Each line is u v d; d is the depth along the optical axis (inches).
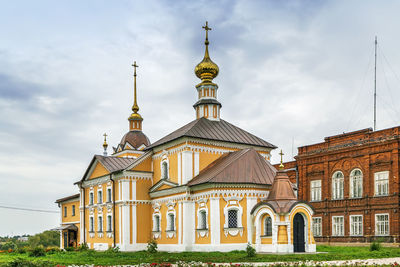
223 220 1625.2
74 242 2511.1
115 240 2070.6
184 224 1769.2
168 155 1968.5
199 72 2183.8
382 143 2119.8
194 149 1863.9
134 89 2930.6
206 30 2229.3
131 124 2891.2
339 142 2385.6
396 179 2041.1
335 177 2385.6
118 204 2066.9
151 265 1167.0
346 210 2281.0
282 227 1509.6
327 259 1282.0
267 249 1536.7
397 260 1259.8
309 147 2561.5
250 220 1622.8
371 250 1579.7
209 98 2132.1
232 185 1636.3
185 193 1786.4
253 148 1985.7
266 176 1691.7
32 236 5216.5
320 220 2434.8
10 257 1686.8
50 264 1127.0
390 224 2052.2
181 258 1353.3
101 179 2262.6
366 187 2186.3
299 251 1524.4
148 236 2027.6
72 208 2768.2
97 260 1433.3
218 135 1937.7
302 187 2561.5
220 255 1434.5
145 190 2059.5
